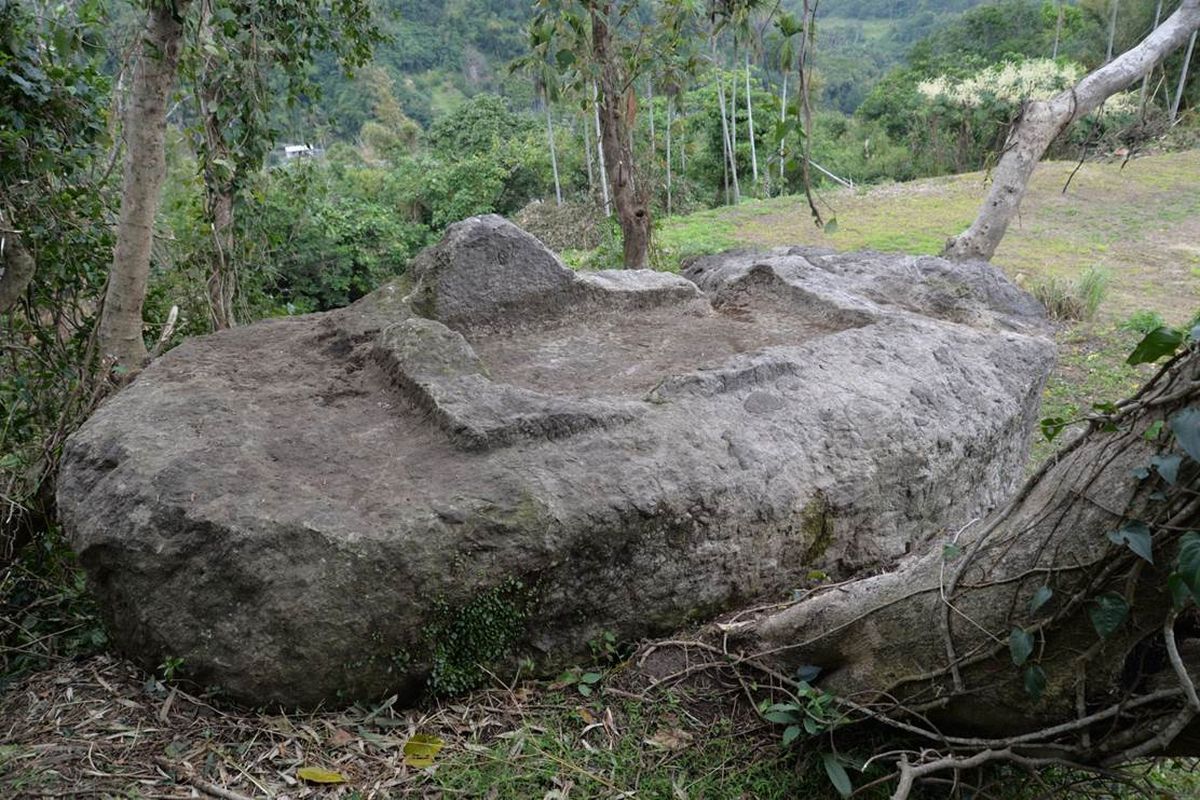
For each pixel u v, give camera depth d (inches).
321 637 103.4
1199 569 72.9
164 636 108.3
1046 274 427.2
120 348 197.0
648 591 121.3
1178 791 114.5
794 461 133.3
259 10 254.5
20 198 194.2
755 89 898.7
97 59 200.7
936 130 999.0
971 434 154.7
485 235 163.9
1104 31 970.7
